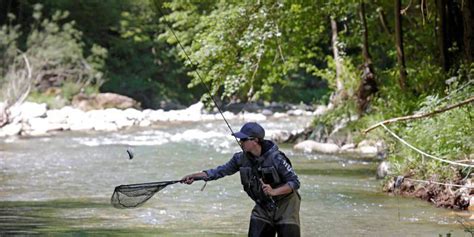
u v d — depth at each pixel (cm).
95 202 2708
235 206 2631
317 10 4334
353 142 4500
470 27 3644
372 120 4394
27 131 5719
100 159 4072
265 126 6191
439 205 2561
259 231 1606
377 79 4859
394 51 4800
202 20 4478
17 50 7331
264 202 1606
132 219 2386
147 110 7362
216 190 3002
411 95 3950
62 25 8181
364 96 4747
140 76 8506
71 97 7344
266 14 3991
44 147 4697
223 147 4706
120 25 8506
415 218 2362
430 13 4172
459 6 3822
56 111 6612
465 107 2792
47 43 7538
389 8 4722
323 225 2283
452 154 2666
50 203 2688
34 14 7638
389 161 3219
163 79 8719
